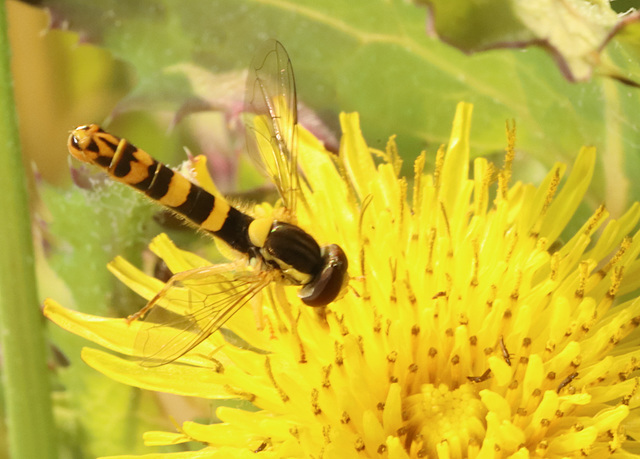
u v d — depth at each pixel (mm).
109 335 66
